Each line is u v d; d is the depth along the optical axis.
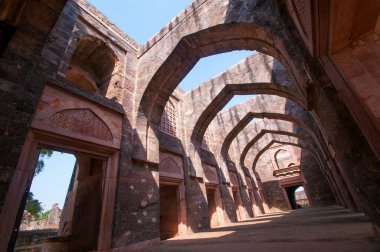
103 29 6.64
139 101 6.62
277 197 19.41
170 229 7.99
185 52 6.63
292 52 3.84
